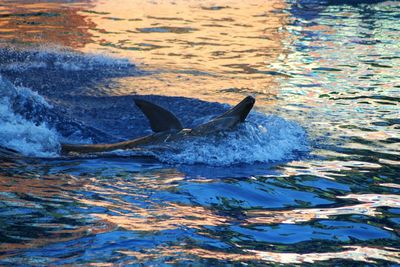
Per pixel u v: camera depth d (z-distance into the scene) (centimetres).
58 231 1875
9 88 3334
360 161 2708
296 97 3778
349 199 2270
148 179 2428
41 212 2022
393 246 1867
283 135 3002
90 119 3322
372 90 3941
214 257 1741
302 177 2498
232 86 4044
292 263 1725
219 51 5062
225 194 2286
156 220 2003
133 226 1938
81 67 4431
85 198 2181
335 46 5253
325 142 2959
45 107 3334
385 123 3275
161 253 1752
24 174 2434
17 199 2138
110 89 3909
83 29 5725
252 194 2297
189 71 4422
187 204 2166
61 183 2341
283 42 5406
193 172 2530
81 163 2623
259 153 2752
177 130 2905
